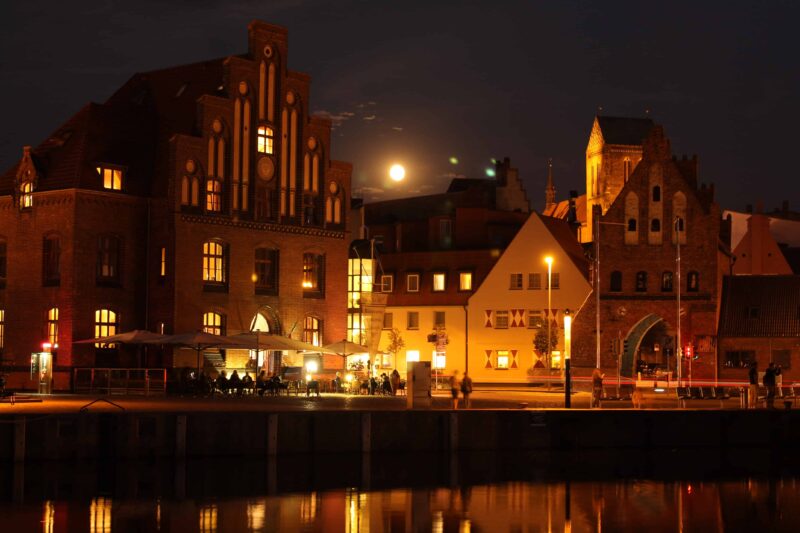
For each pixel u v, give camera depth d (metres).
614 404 83.31
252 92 95.69
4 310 93.31
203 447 60.69
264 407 68.00
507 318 120.56
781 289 116.12
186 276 91.00
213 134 93.25
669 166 115.44
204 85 97.69
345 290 101.06
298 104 98.75
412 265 127.31
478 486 57.06
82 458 58.94
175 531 45.38
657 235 115.44
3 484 53.88
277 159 97.00
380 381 93.88
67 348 88.50
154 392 82.75
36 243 91.25
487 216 129.38
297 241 98.00
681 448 71.94
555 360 117.50
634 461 67.19
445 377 114.06
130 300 91.88
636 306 115.19
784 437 73.56
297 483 56.03
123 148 94.00
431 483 57.47
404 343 125.31
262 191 96.19
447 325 123.31
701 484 59.31
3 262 94.06
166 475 56.94
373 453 64.06
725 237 144.25
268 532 45.50
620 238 115.81
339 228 100.81
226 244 93.75
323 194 99.81
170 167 91.06
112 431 59.53
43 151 94.25
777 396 86.00
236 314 93.69
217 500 51.38
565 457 68.12
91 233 90.19
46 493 52.06
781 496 55.97
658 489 57.53
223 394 83.25
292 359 97.25
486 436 67.00
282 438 62.06
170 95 99.38
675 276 114.56
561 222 127.94
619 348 114.75
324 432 63.00
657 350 131.62
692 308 114.12
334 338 100.25
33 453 58.22
